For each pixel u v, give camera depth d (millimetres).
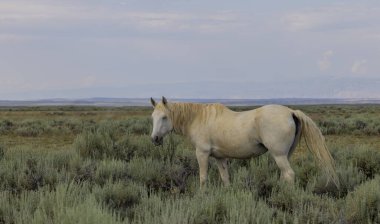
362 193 6176
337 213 5602
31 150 12492
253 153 7898
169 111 8328
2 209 5770
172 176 8555
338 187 7352
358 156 9883
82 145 11773
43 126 26203
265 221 5219
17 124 28938
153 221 5172
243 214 5219
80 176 8352
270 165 9336
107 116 49438
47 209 5598
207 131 8047
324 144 7543
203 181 8102
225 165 8398
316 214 5488
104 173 8781
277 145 7414
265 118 7484
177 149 11492
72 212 4961
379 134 22297
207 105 8289
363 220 5711
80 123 28859
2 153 11820
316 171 8711
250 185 7324
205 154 8156
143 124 25797
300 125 7688
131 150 11789
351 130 24141
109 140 12047
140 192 7250
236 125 7781
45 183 7906
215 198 5953
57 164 9703
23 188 7578
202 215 5371
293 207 6094
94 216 4793
